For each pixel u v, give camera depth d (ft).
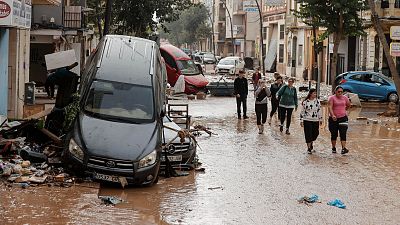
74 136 47.11
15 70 75.51
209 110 108.47
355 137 79.56
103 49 55.36
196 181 50.62
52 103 82.94
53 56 70.90
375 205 44.47
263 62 208.33
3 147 51.01
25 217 36.47
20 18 64.34
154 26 152.05
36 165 48.93
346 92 121.80
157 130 49.06
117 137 46.98
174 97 124.26
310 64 204.64
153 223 37.50
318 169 57.36
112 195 43.96
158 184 48.75
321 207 43.42
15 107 75.61
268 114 104.99
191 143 55.16
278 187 49.37
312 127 66.49
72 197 41.63
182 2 153.28
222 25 371.97
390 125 92.73
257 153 65.31
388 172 56.70
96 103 50.37
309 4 126.62
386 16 144.97
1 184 43.86
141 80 52.65
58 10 114.52
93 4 145.07
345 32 127.13
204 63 259.80
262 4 278.87
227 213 40.98
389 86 127.95
